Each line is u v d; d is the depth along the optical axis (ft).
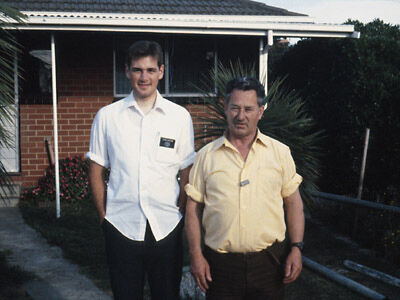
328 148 25.63
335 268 15.69
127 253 8.38
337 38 25.62
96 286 14.11
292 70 30.53
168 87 27.84
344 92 24.43
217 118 15.80
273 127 14.93
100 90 27.86
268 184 7.18
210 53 27.99
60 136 27.68
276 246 7.37
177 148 8.59
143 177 8.29
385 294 13.30
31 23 22.00
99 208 8.82
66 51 27.40
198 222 7.55
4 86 13.21
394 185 22.27
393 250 16.58
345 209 21.26
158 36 27.68
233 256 7.22
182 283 12.60
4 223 21.67
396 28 26.94
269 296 7.33
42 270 15.46
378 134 22.79
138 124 8.38
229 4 30.78
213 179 7.25
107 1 29.68
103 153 8.63
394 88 22.59
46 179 26.35
